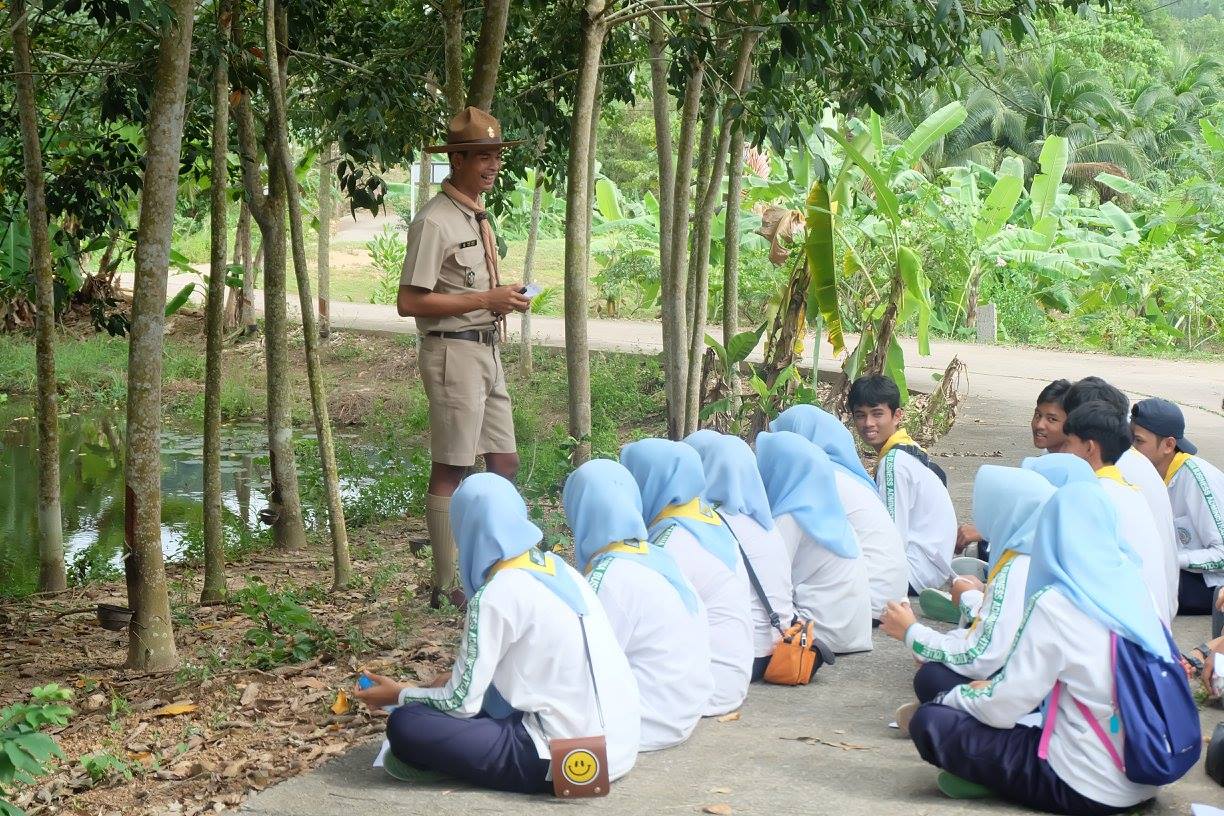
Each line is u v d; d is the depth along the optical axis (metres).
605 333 23.41
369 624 6.66
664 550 4.81
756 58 10.86
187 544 10.78
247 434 17.25
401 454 14.92
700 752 4.44
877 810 3.87
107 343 22.52
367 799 4.04
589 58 7.73
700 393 12.46
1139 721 3.63
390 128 9.94
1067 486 3.84
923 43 8.76
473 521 4.03
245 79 7.93
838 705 5.04
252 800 4.08
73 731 5.25
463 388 6.35
